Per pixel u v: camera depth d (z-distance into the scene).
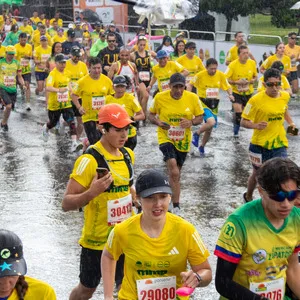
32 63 29.86
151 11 17.94
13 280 3.70
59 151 13.52
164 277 4.42
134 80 14.63
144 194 4.26
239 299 4.08
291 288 4.37
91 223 5.70
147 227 4.38
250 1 26.48
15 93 16.33
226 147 13.70
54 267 7.47
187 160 12.60
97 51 22.95
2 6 38.38
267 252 4.11
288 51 19.11
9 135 15.16
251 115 9.25
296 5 25.38
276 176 3.90
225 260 4.08
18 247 3.72
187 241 4.37
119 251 4.50
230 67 14.61
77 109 12.26
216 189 10.65
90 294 5.95
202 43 23.61
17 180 11.31
